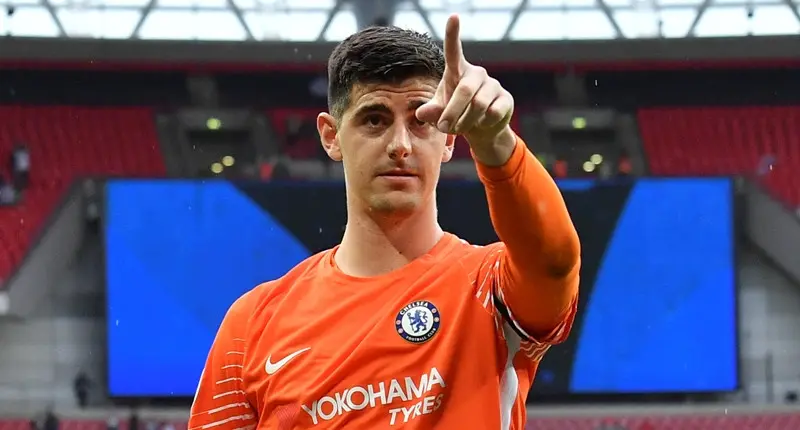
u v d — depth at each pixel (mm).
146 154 32094
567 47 31219
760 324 28359
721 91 33312
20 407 26750
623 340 24312
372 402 2518
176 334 24078
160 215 24141
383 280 2688
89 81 32812
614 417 24250
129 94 32938
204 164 32156
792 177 31672
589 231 24328
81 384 25828
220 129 32719
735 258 24250
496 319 2604
